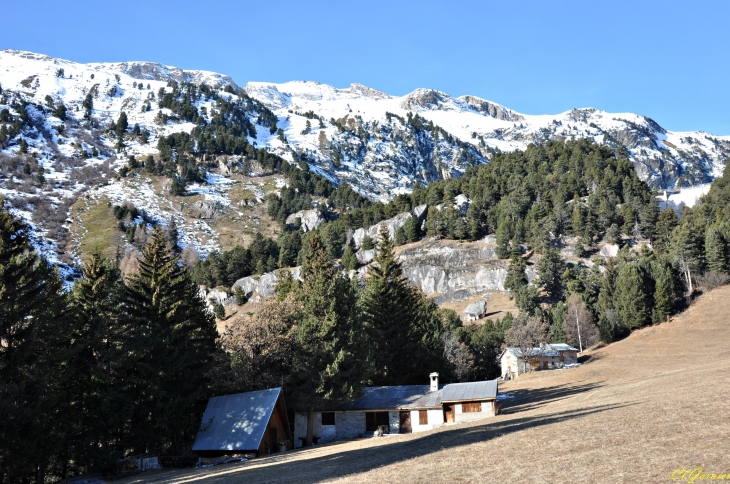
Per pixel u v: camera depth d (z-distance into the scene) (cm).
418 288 8956
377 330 6425
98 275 4697
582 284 13462
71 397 4166
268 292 16662
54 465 4391
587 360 10144
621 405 3778
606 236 15875
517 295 13962
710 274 12538
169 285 4869
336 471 2667
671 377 5597
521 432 3141
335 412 5269
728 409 2791
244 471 3184
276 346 5175
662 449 2141
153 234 5022
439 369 7775
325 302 5291
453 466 2377
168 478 3388
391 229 18725
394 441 3947
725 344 9431
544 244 15712
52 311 3841
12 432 3403
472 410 4938
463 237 17325
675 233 14362
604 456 2153
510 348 10419
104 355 4194
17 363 3453
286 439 4822
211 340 5331
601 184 17850
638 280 11719
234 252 18700
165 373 4456
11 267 3556
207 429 4391
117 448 4334
